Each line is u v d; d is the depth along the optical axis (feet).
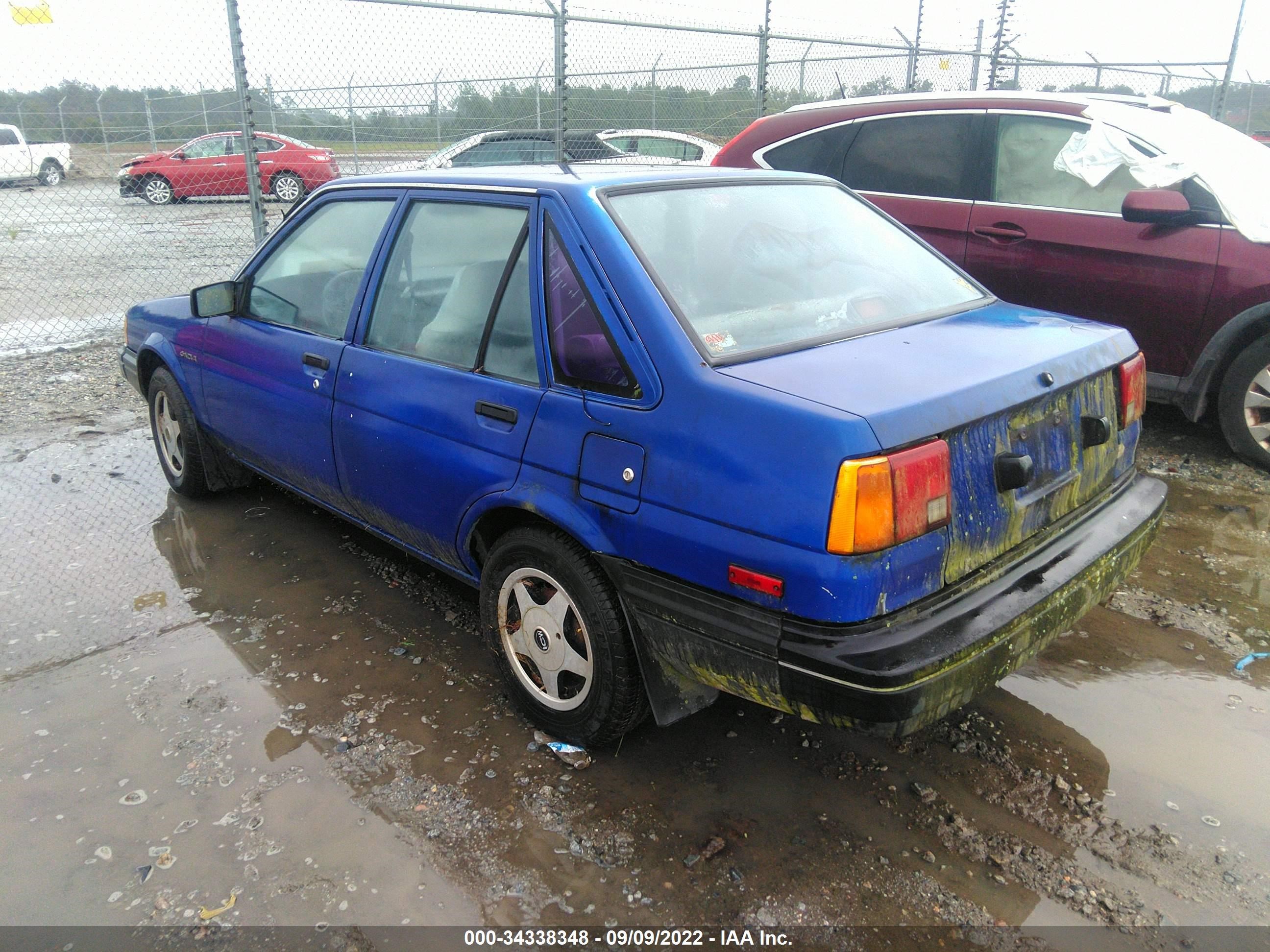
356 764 8.89
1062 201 16.80
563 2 26.89
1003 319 9.40
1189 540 13.71
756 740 9.28
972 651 6.80
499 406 8.79
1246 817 8.12
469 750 9.11
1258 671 10.39
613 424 7.75
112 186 45.78
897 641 6.59
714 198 9.47
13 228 43.47
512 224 9.11
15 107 32.30
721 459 6.99
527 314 8.75
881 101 19.08
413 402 9.80
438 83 28.12
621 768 8.84
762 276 8.80
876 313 9.05
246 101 23.04
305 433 11.66
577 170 9.82
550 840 7.91
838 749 9.13
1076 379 8.19
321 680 10.32
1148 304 16.05
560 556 8.41
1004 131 17.43
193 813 8.24
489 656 10.84
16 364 23.76
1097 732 9.34
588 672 8.56
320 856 7.74
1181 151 15.66
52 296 32.35
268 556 13.42
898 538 6.56
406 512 10.39
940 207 18.03
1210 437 18.24
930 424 6.79
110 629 11.37
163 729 9.43
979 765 8.87
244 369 12.74
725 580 7.04
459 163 32.71
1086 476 8.67
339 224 11.57
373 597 12.25
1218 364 15.88
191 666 10.59
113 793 8.49
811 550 6.52
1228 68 39.09
